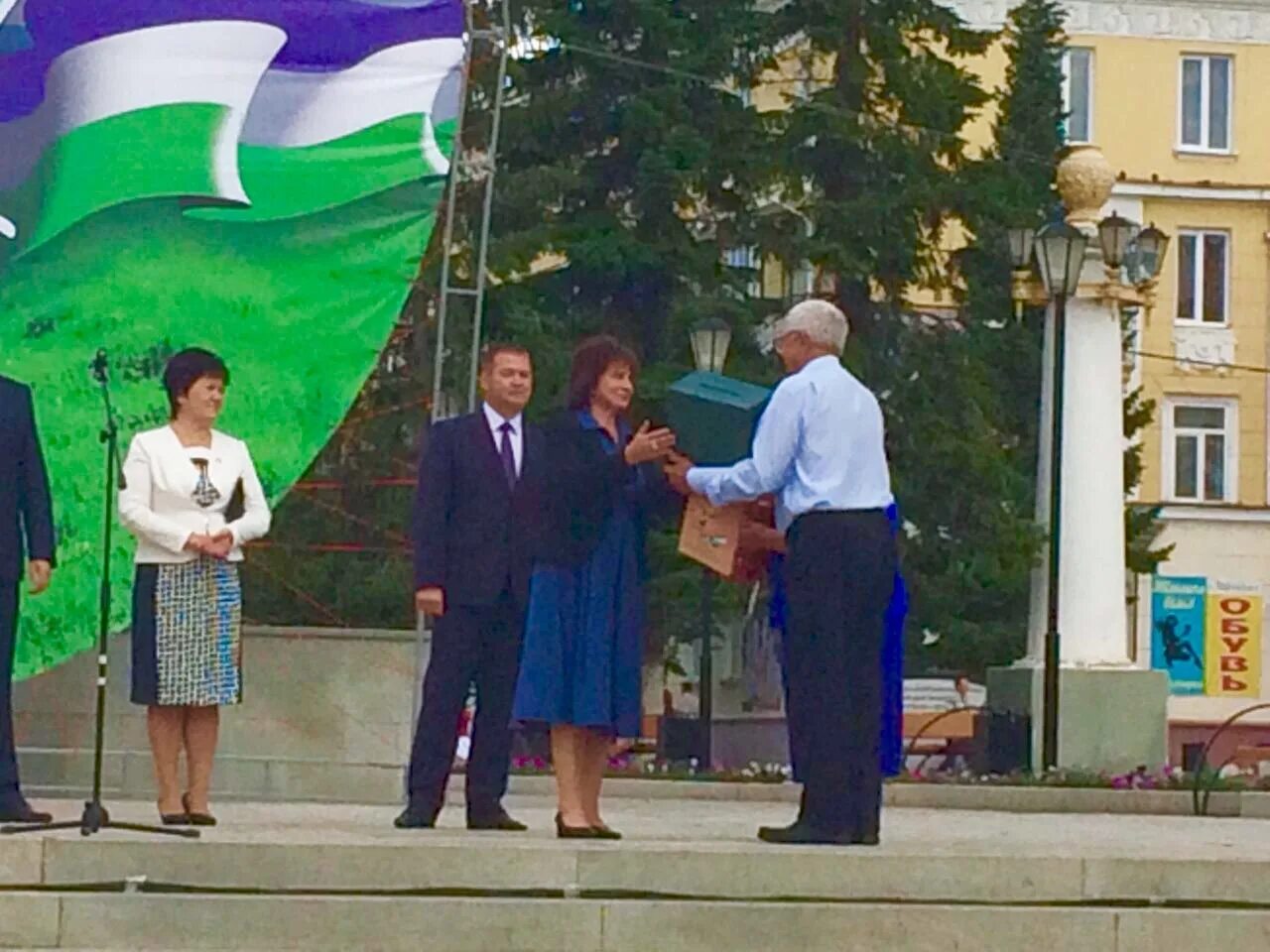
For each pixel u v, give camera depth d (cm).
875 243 2953
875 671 1035
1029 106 3534
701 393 1054
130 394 1305
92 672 1340
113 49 1304
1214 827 1492
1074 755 2178
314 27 1323
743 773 1917
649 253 2828
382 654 1353
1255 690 4075
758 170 2908
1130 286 2258
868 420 1030
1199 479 4144
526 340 2753
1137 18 4131
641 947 912
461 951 904
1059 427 2094
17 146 1298
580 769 1063
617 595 1046
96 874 933
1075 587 2231
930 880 959
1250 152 4162
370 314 1333
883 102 3006
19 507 1080
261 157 1319
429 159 1334
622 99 2881
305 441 1327
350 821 1154
